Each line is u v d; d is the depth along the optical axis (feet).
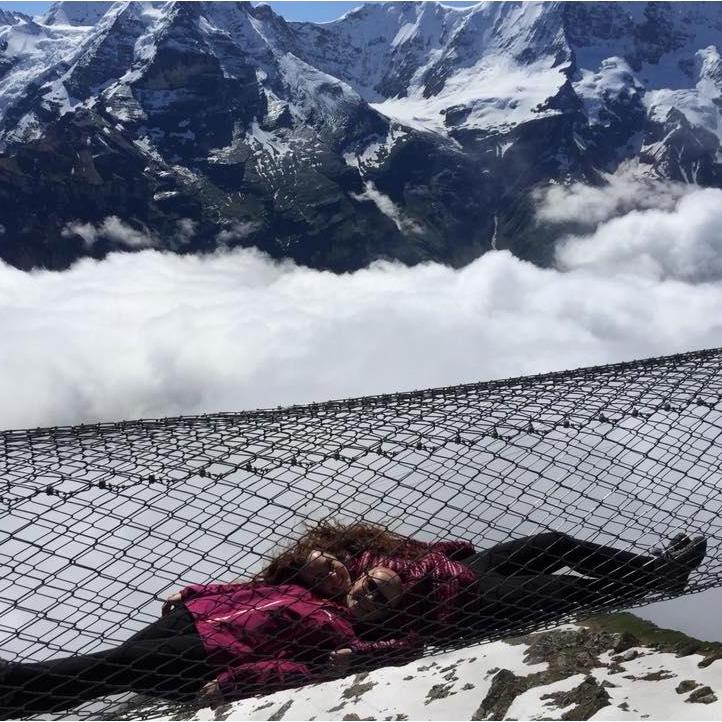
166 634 12.76
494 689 14.60
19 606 10.11
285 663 13.03
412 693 15.62
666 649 14.83
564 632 16.34
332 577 13.67
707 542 14.48
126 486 11.14
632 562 14.30
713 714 12.07
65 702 12.34
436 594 13.62
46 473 11.19
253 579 13.24
